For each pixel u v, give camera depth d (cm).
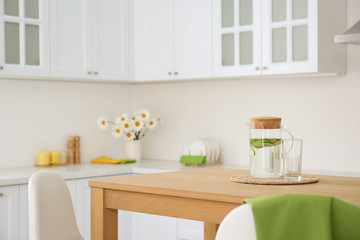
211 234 265
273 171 230
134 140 460
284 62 363
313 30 349
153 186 215
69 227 250
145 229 398
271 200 131
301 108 395
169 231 385
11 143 408
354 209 130
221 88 439
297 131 397
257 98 418
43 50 385
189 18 412
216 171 270
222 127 439
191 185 216
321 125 386
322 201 130
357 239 132
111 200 235
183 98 462
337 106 378
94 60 417
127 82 466
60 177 253
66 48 400
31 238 234
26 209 345
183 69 416
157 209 216
